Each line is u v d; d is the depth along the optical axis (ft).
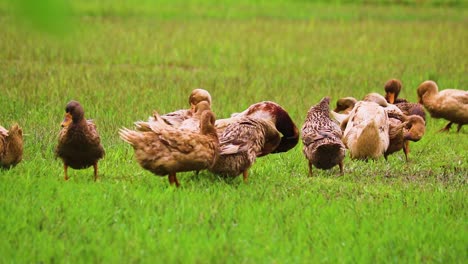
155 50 268.82
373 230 87.30
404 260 77.61
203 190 102.58
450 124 168.86
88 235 81.10
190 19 372.79
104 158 122.62
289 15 403.34
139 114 160.25
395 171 125.70
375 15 408.67
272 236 82.53
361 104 135.54
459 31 345.72
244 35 320.91
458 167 130.31
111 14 376.07
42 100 168.45
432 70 237.45
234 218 89.40
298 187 108.47
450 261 78.28
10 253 74.84
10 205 89.51
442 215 94.99
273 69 241.35
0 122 145.28
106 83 198.59
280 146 124.47
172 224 86.17
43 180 103.40
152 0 436.35
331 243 81.82
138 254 75.25
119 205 93.20
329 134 114.11
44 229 82.53
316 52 281.54
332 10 427.33
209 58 260.62
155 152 99.66
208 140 100.99
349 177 118.32
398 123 134.72
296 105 178.70
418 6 451.53
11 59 238.27
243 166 108.99
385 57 270.67
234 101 180.65
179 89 193.88
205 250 76.89
